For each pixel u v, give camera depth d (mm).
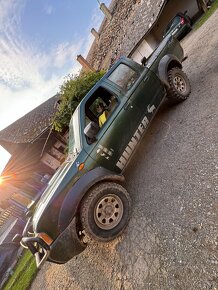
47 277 5352
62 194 3422
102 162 3816
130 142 4195
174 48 5516
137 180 4238
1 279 10289
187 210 2766
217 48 5973
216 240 2193
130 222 3533
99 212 3391
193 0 12141
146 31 12461
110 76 4676
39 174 15844
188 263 2268
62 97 10320
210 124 3635
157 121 5348
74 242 3312
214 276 1977
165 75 4855
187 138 3893
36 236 3234
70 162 3881
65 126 10938
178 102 5113
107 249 3660
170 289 2232
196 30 10180
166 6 12953
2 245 11656
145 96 4574
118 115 4176
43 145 15484
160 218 3059
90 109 4824
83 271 3883
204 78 5184
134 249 3094
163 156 4109
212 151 3145
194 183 2988
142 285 2561
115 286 2926
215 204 2502
